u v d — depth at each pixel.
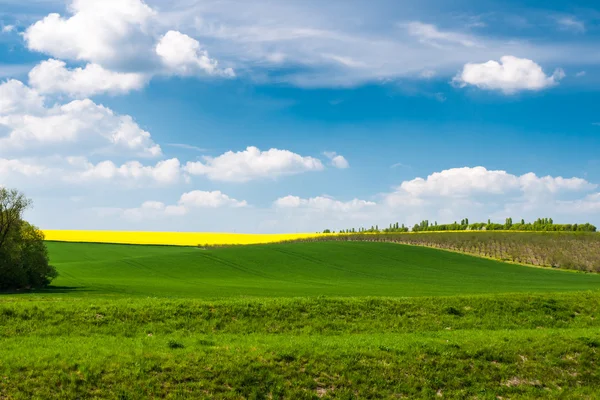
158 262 87.62
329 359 20.56
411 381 19.89
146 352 19.83
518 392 20.19
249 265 87.00
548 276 85.62
